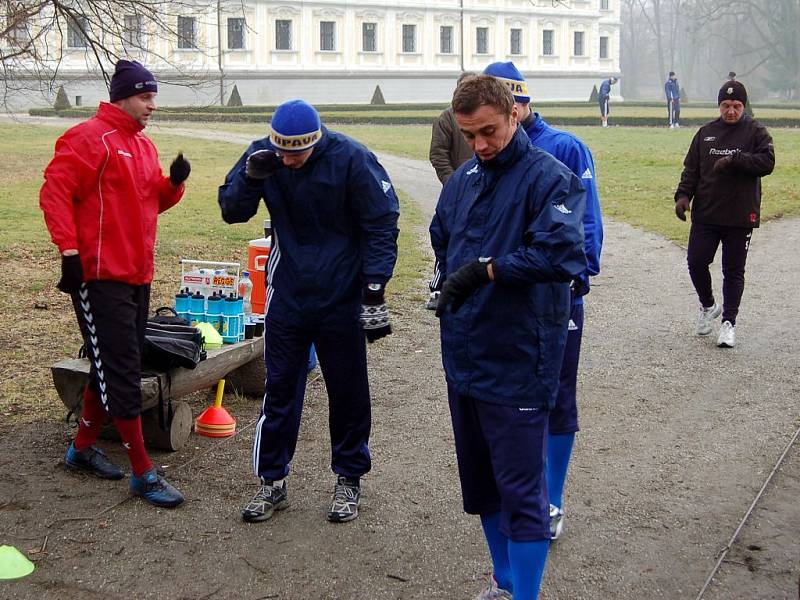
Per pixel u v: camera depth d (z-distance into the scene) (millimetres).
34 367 6793
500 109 3352
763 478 5062
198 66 54750
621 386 6672
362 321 4395
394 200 4434
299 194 4336
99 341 4535
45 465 5137
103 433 5551
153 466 4914
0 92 31859
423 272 10719
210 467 5207
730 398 6391
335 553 4246
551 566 4117
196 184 19688
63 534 4375
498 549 3744
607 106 39312
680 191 7730
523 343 3408
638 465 5250
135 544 4297
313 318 4422
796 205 16156
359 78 63500
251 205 4379
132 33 12625
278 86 60125
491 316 3410
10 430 5621
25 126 34312
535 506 3451
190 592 3898
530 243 3348
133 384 4594
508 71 4242
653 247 12617
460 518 4609
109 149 4445
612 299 9555
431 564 4156
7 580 3957
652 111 52031
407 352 7582
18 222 14133
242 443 5570
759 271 10906
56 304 8820
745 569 4098
